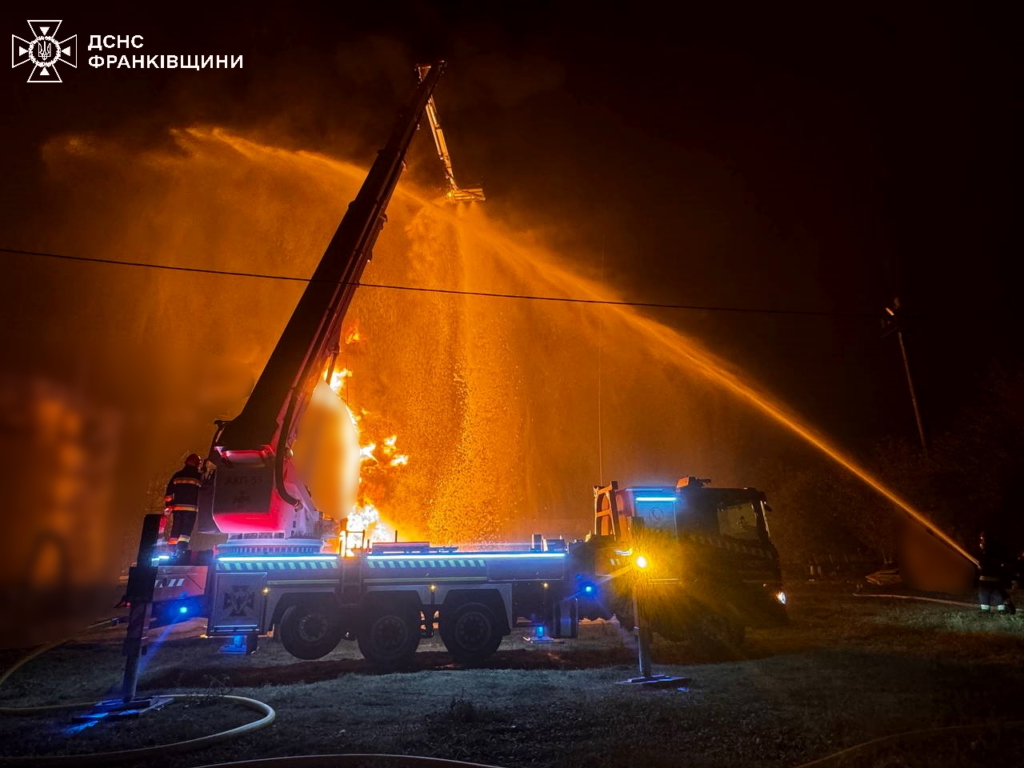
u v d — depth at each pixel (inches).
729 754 178.9
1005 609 471.5
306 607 336.2
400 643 333.1
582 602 357.4
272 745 193.0
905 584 813.9
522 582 348.8
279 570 335.0
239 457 328.8
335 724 214.1
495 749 185.9
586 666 326.6
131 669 247.4
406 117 477.4
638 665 311.0
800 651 346.3
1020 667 284.7
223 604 328.5
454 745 190.1
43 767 177.6
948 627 417.1
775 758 175.6
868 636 394.9
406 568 342.3
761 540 373.1
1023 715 209.8
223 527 333.7
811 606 589.9
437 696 252.4
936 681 261.7
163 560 306.5
